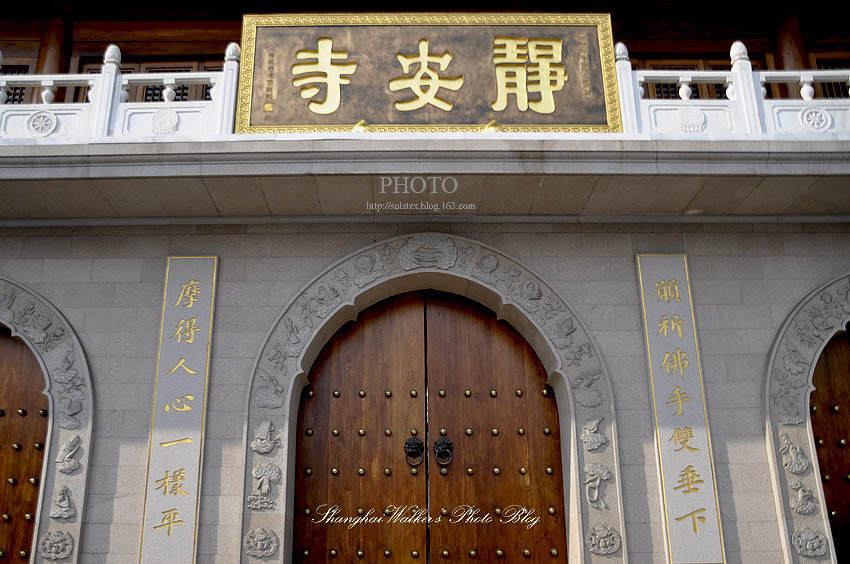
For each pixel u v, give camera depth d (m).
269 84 7.86
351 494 7.72
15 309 7.84
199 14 10.45
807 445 7.51
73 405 7.47
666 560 7.10
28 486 7.54
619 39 10.62
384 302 8.45
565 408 7.77
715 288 8.09
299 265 8.09
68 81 7.92
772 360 7.78
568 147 7.18
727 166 7.30
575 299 8.02
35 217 8.12
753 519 7.29
